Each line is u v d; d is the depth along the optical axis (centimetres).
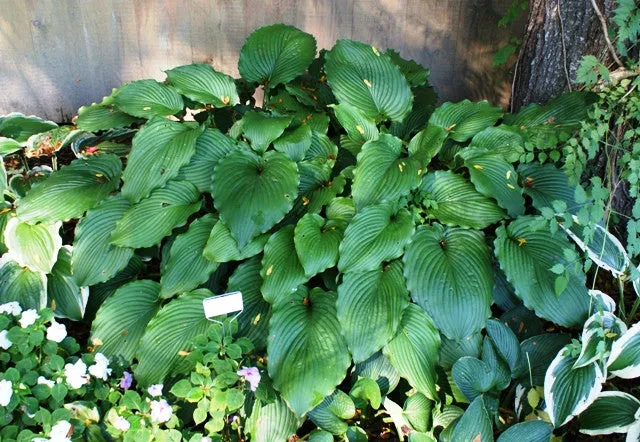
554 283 125
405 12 196
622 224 149
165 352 123
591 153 126
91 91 200
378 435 126
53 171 151
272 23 195
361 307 121
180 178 141
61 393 108
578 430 126
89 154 157
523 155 137
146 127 142
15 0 181
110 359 129
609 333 122
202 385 108
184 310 127
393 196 129
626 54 139
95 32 190
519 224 131
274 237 130
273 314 122
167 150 138
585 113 144
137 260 146
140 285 136
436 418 121
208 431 118
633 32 129
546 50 155
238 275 132
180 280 131
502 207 131
